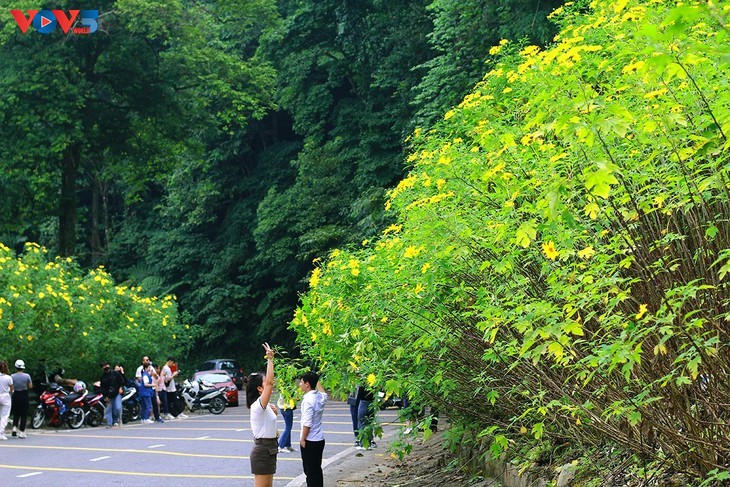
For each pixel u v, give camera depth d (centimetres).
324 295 904
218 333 4488
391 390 790
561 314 495
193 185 4897
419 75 3231
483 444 922
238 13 3897
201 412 2833
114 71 3550
